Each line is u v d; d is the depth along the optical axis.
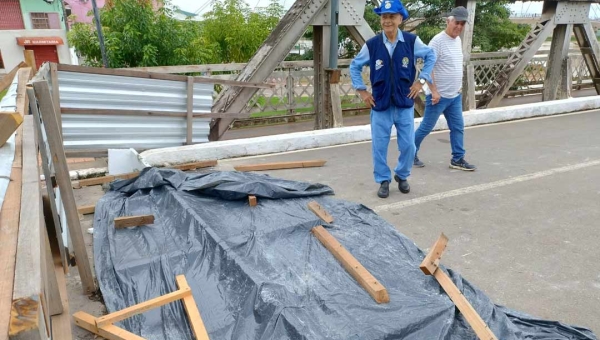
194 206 3.81
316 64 7.59
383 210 4.26
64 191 2.67
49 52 24.22
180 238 3.40
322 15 7.02
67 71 5.18
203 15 12.94
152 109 5.94
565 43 9.59
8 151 1.94
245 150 6.19
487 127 7.91
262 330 2.35
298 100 10.07
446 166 5.66
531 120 8.49
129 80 5.62
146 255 3.17
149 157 5.56
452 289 2.61
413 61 4.29
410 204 4.40
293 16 6.84
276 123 9.90
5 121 1.81
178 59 10.23
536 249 3.45
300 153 6.36
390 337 2.24
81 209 4.11
